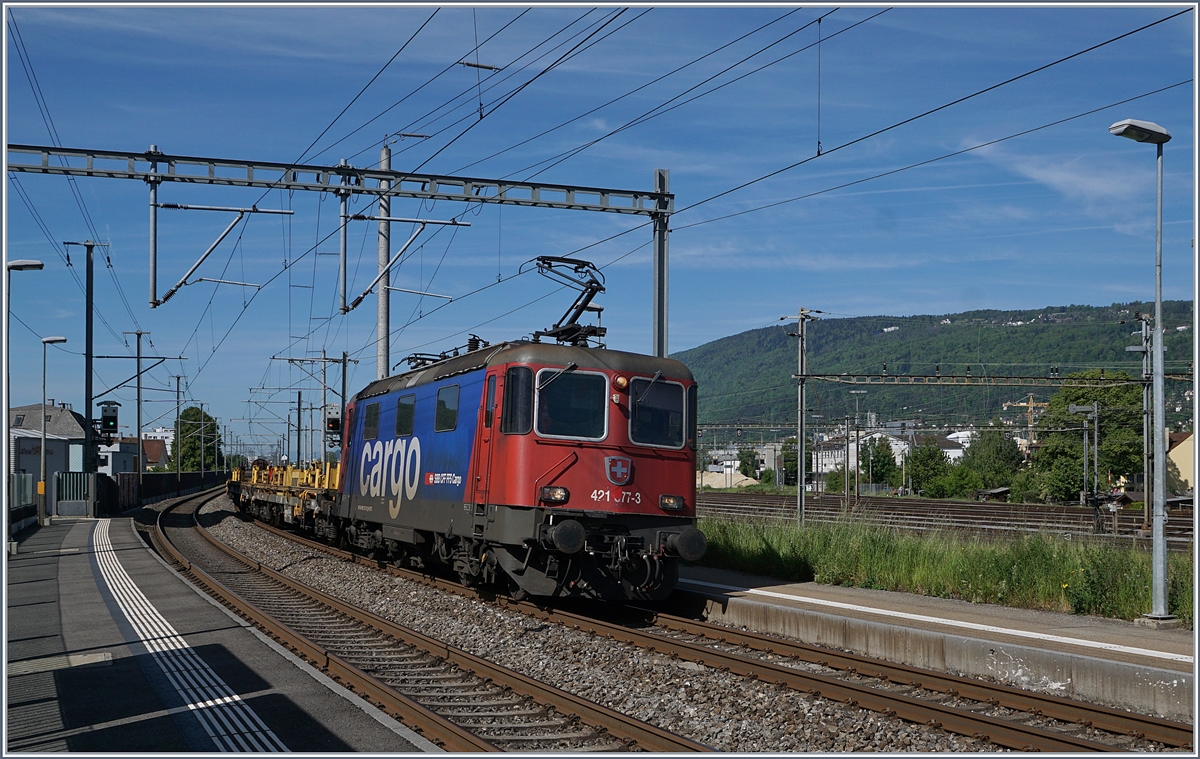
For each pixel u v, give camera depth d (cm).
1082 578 1366
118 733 841
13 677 1064
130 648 1218
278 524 3656
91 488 4125
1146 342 3334
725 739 863
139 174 1870
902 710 910
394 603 1706
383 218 2056
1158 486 1246
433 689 1028
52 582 1902
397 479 1997
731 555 1934
